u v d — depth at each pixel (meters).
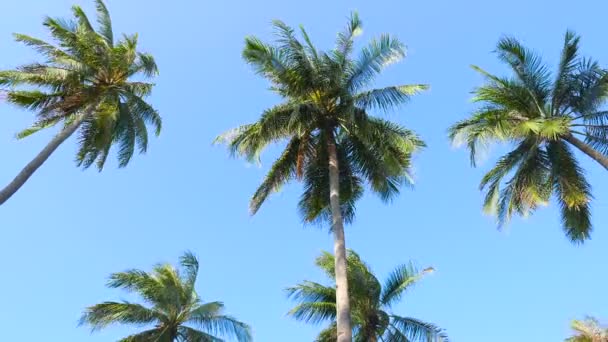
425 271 27.20
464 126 21.95
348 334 17.09
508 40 22.33
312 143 23.33
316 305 26.48
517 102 22.16
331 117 22.73
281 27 22.22
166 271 30.48
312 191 23.86
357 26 23.22
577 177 21.98
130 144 25.53
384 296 27.44
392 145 22.77
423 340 25.42
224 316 29.33
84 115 22.42
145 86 24.62
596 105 21.45
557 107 22.03
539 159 22.77
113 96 23.58
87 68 23.08
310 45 22.61
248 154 22.45
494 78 22.42
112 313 28.05
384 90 22.12
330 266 28.34
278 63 21.94
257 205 23.22
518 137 21.98
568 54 21.98
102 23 25.91
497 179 23.55
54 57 23.19
